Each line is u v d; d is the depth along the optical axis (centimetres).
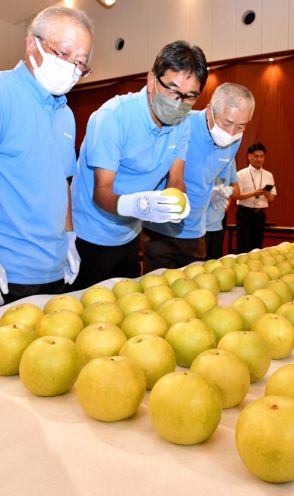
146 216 198
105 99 980
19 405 90
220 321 124
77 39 165
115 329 111
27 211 179
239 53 802
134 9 909
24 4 858
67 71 168
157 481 68
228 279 192
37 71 169
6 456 73
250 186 604
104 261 239
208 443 79
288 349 120
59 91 174
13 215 179
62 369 93
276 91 787
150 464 72
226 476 70
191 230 294
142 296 145
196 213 291
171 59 183
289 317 137
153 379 97
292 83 775
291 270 222
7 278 186
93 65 978
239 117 250
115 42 941
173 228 289
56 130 182
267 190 534
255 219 607
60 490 65
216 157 278
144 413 89
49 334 116
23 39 950
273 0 767
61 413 88
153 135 211
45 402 92
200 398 77
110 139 200
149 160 218
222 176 373
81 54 168
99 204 205
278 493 66
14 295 187
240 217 613
